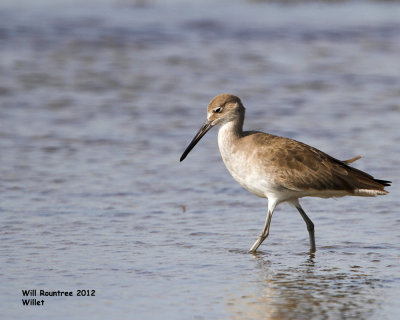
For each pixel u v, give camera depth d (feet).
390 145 59.77
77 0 114.11
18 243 39.42
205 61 86.17
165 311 31.12
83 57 86.17
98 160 56.03
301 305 32.04
